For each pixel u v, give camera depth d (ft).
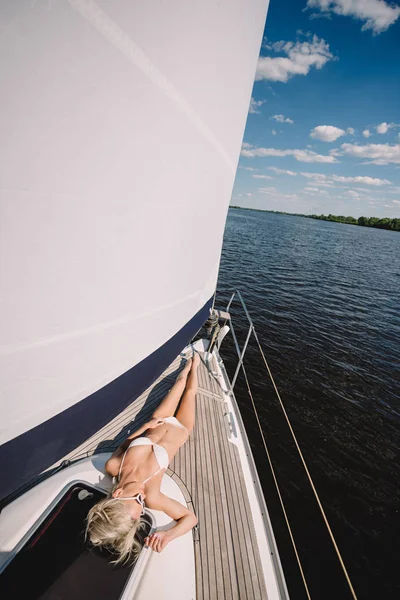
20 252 3.50
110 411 6.48
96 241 4.41
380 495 16.87
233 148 8.15
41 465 5.14
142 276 5.83
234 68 6.36
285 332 35.81
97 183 4.04
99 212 4.26
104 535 4.79
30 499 5.44
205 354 13.76
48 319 4.16
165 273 6.72
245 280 56.18
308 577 12.54
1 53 2.64
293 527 14.46
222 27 5.31
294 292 52.95
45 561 4.60
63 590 4.36
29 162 3.21
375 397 25.57
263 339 33.09
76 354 4.89
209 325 15.16
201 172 6.63
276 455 18.45
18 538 4.85
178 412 8.58
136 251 5.35
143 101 4.23
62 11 2.87
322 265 83.35
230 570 6.22
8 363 3.89
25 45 2.74
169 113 4.84
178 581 5.24
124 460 6.24
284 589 6.07
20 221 3.37
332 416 22.53
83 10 3.03
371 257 118.93
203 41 4.96
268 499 15.67
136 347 6.62
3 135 2.93
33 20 2.71
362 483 17.43
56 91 3.15
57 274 4.02
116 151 4.14
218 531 6.88
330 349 33.12
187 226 6.95
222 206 9.00
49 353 4.39
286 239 133.18
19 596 4.19
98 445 8.27
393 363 31.99
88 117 3.57
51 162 3.41
